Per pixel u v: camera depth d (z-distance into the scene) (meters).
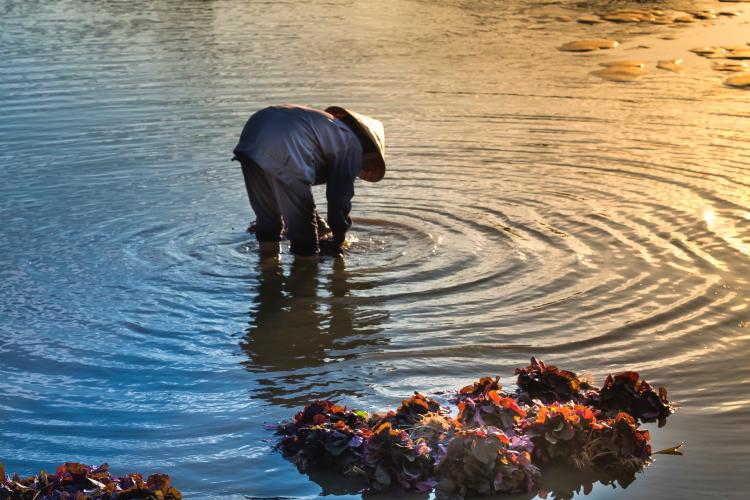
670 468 4.86
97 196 9.18
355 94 12.87
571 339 6.27
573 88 13.20
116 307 6.88
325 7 20.28
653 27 17.75
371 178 8.24
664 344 6.17
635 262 7.48
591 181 9.48
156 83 13.54
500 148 10.58
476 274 7.36
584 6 20.28
